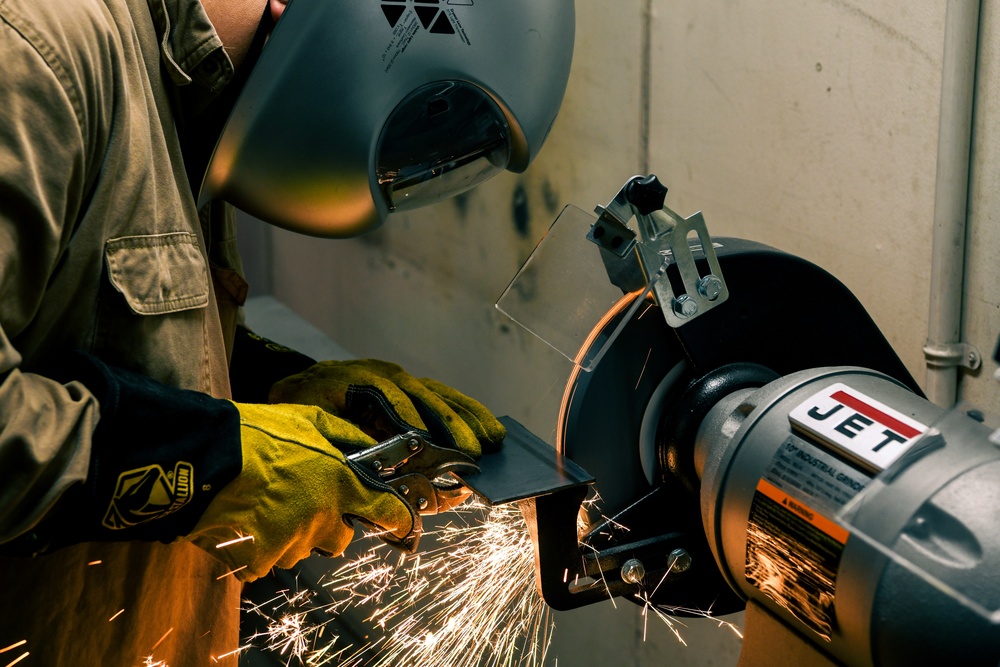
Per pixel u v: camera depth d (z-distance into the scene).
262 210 1.16
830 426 0.83
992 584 0.69
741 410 0.95
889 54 1.30
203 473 1.00
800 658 0.87
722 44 1.58
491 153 1.15
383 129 1.07
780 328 1.08
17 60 0.87
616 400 1.08
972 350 1.26
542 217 2.19
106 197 0.99
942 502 0.73
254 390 1.42
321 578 2.61
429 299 2.75
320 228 1.15
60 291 0.99
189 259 1.09
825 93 1.41
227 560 1.09
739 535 0.88
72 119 0.90
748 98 1.56
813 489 0.81
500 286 2.41
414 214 2.73
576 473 1.03
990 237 1.20
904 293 1.36
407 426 1.16
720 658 1.85
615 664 2.16
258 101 1.05
